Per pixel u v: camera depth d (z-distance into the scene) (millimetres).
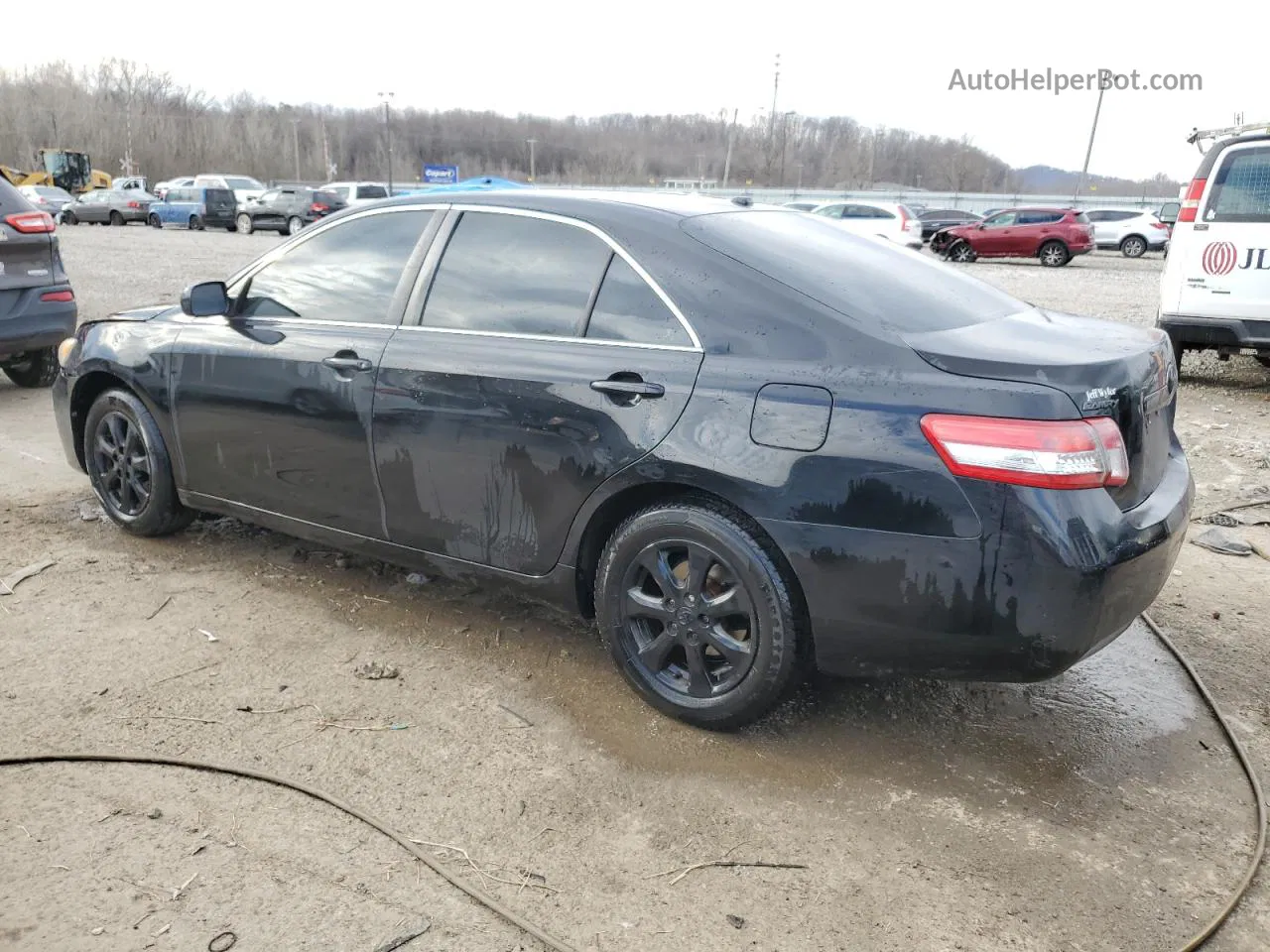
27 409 7223
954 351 2703
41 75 105688
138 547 4496
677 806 2762
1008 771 2969
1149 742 3146
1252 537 4992
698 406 2898
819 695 3365
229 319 4113
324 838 2596
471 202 3574
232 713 3168
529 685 3395
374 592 4098
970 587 2609
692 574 3020
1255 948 2299
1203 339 8594
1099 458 2576
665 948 2256
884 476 2652
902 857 2574
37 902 2330
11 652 3516
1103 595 2592
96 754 2910
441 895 2404
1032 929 2334
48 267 7387
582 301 3225
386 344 3572
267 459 3955
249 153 105188
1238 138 8203
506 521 3350
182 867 2469
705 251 3057
